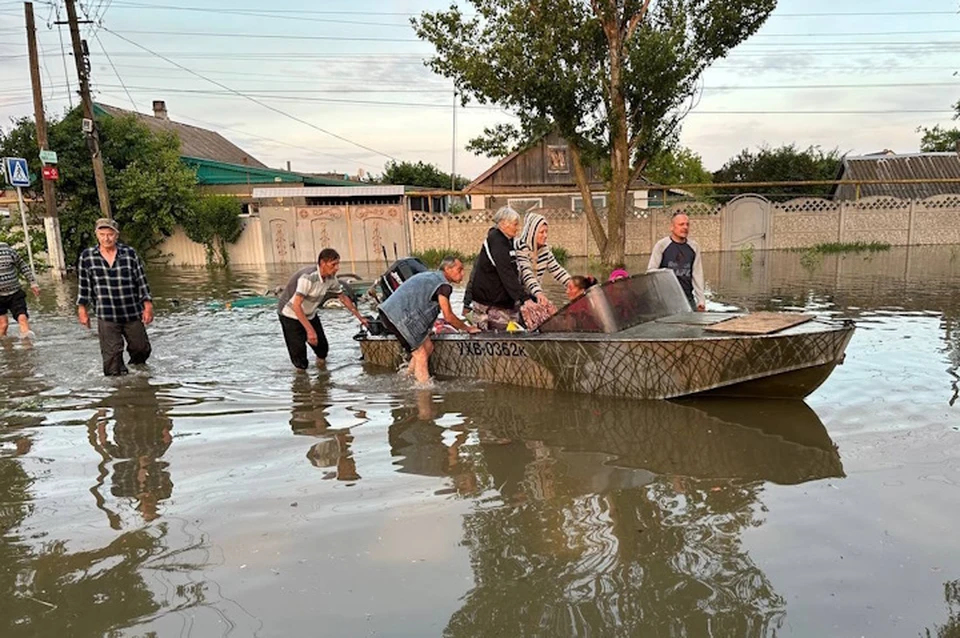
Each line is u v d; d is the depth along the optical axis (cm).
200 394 598
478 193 2462
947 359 630
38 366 733
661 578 269
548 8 1780
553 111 1875
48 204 2012
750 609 246
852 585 260
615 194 1973
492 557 291
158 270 2248
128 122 2489
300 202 2552
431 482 379
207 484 385
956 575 265
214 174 3225
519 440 447
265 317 1098
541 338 564
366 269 2084
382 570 283
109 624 251
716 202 2767
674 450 418
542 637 234
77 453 445
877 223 2411
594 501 346
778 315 549
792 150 3825
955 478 359
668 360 506
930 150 5147
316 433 477
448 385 611
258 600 263
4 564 298
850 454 400
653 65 1745
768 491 351
